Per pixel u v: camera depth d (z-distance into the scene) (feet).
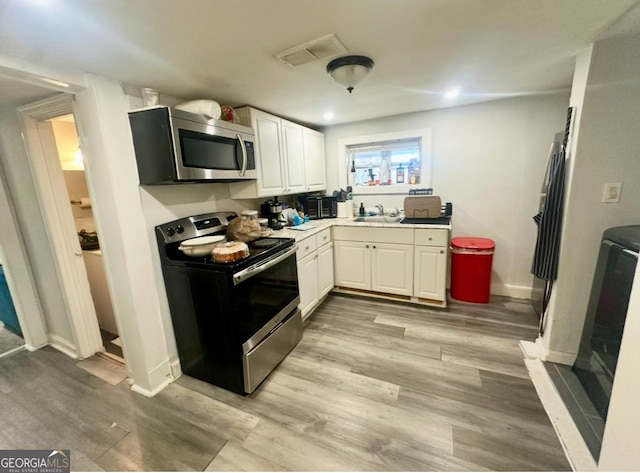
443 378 6.03
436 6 3.69
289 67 5.41
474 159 9.57
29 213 7.21
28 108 6.04
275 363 6.59
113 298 5.97
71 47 4.08
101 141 5.13
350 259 10.25
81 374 6.75
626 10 3.92
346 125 11.32
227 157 6.64
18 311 7.69
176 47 4.38
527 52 5.28
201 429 5.06
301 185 10.18
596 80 5.12
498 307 9.07
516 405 5.23
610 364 4.74
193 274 5.77
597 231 5.61
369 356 6.91
